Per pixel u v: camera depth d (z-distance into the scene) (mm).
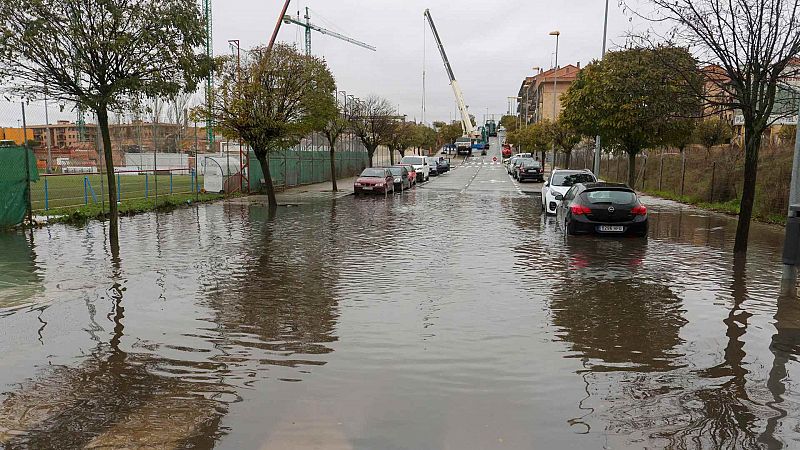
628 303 7664
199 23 12367
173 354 5645
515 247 12297
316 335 6254
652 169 30594
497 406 4508
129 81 11156
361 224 16469
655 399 4660
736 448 3895
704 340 6152
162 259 10688
